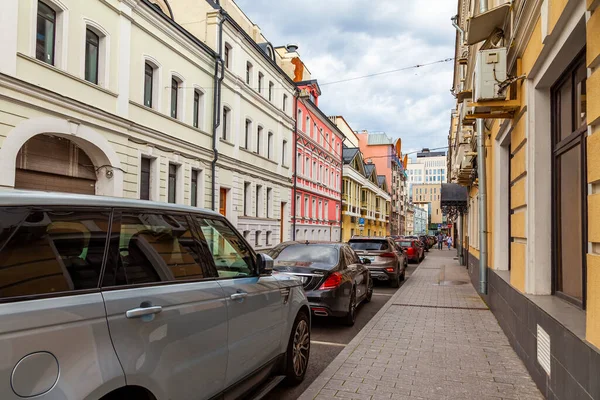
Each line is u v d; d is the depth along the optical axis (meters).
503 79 5.32
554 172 4.84
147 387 2.38
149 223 2.85
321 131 36.88
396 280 13.41
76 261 2.24
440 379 4.70
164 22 15.86
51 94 11.21
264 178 25.22
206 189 18.98
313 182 34.16
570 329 3.25
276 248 8.58
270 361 4.03
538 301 4.53
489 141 9.17
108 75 13.32
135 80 14.59
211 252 3.40
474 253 13.16
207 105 19.11
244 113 22.66
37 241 2.09
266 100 25.05
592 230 2.84
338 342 6.66
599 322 2.65
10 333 1.77
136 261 2.61
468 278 15.75
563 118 4.61
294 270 7.32
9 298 1.86
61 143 12.29
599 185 2.83
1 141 10.10
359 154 47.72
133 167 14.45
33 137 11.46
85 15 12.45
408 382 4.61
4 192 2.09
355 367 5.10
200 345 2.88
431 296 11.00
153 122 15.49
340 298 7.31
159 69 15.90
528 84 5.03
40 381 1.85
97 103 12.88
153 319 2.49
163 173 16.08
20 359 1.79
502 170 8.19
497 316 7.66
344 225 43.97
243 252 3.93
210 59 19.19
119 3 13.69
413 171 142.12
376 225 58.22
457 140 20.31
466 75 13.73
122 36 13.88
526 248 5.05
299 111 31.53
